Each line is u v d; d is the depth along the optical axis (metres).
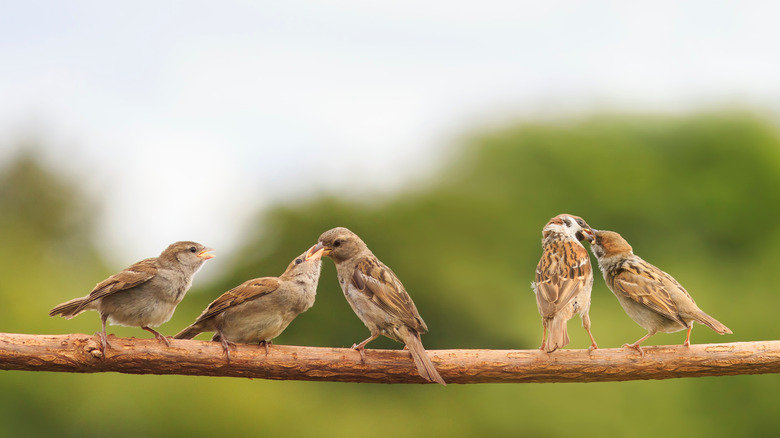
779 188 21.81
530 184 22.59
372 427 17.11
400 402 17.67
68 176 20.36
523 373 7.78
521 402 17.19
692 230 21.97
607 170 22.61
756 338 19.34
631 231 22.20
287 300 7.98
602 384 16.94
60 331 17.11
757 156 22.28
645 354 7.77
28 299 17.55
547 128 23.11
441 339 21.19
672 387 16.83
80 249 20.08
